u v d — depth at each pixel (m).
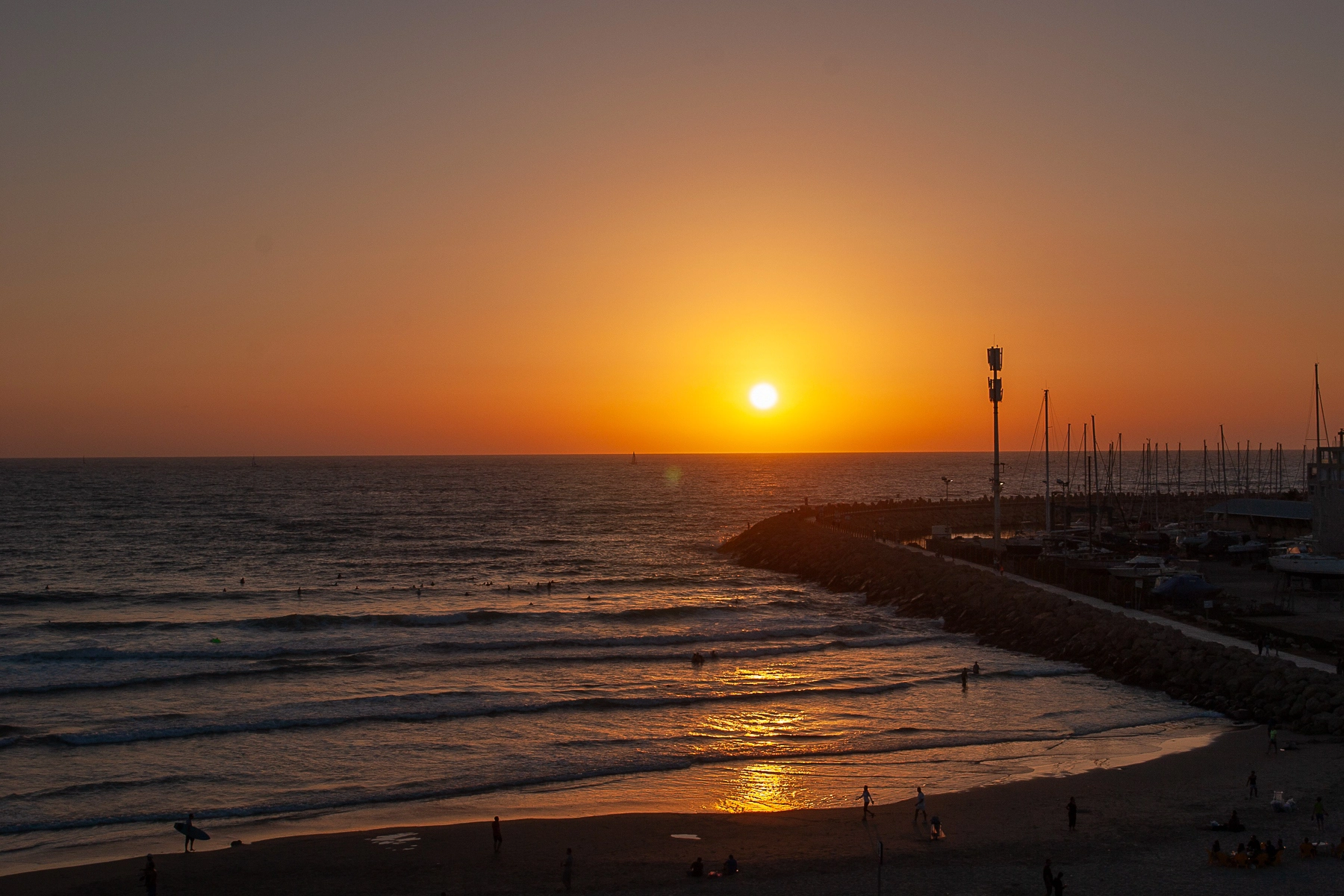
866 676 55.00
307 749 42.25
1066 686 52.22
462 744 43.03
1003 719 46.50
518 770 39.94
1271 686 45.88
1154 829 32.50
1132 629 56.38
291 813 35.44
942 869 29.84
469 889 29.03
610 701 49.28
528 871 30.22
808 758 41.44
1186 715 46.44
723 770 40.06
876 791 37.28
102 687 51.84
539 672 56.22
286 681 54.00
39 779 38.38
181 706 48.47
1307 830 31.77
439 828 33.81
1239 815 33.22
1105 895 27.50
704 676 55.19
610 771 39.81
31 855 31.59
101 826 34.06
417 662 58.31
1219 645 51.84
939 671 55.97
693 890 28.77
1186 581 64.75
